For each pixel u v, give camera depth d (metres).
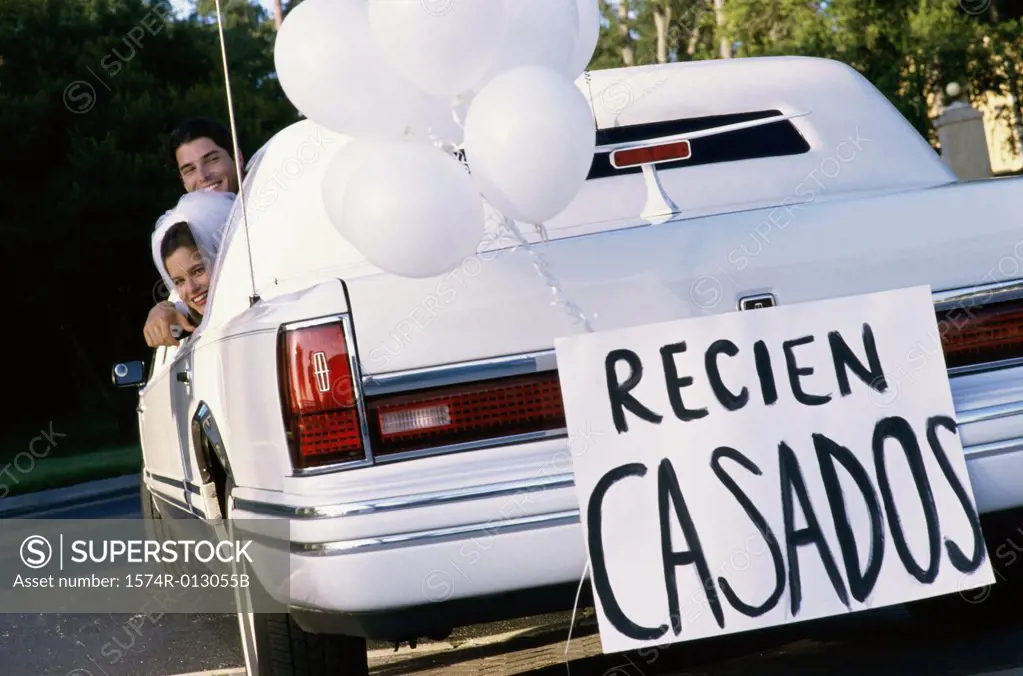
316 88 3.01
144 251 25.14
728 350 3.02
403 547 3.00
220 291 4.03
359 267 3.50
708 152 3.93
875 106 4.16
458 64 2.91
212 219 4.66
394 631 3.06
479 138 2.86
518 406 3.07
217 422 3.62
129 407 26.53
